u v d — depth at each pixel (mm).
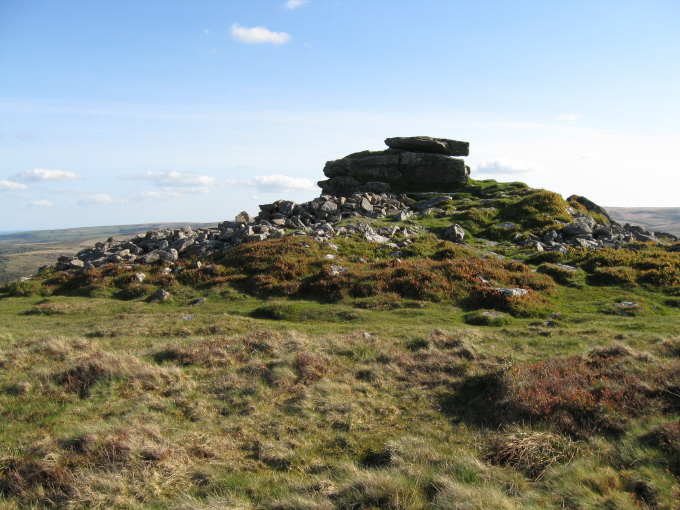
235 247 38344
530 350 17531
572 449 10195
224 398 14086
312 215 49250
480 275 28781
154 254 38406
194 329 22953
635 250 35344
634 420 10875
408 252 35719
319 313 25500
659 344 16250
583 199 54625
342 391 14359
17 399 13719
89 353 17422
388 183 60688
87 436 10938
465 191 58781
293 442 11414
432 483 9195
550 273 30500
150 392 14281
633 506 7793
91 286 33562
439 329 20250
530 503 8383
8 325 25625
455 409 13133
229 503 8844
